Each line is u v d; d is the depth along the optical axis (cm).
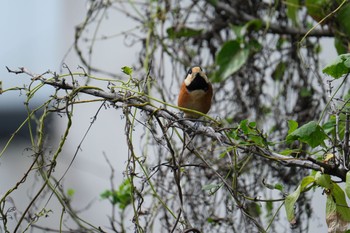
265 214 979
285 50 1029
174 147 880
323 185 667
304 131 676
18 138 1298
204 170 910
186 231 683
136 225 702
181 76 1084
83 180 1227
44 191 929
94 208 1208
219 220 886
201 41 1080
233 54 1005
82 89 687
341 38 919
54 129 1221
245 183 930
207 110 964
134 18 1065
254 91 1030
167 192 898
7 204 1177
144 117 868
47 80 686
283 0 1016
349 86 970
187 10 1069
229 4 1066
